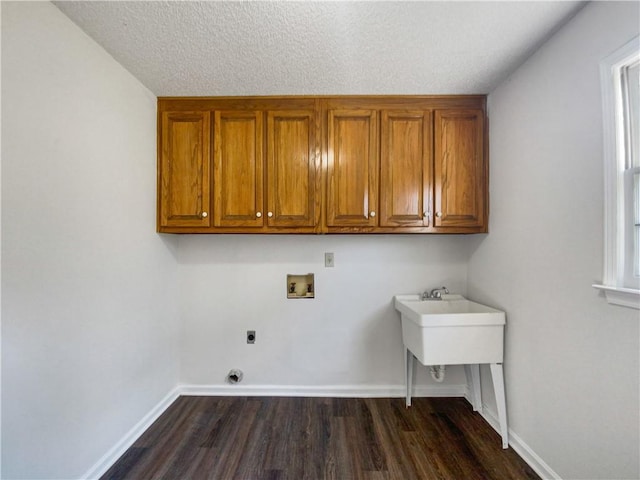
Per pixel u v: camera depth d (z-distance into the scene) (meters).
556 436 1.34
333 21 1.26
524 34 1.35
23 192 1.06
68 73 1.24
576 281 1.24
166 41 1.39
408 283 2.23
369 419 1.90
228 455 1.57
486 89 1.84
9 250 1.01
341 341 2.23
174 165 1.93
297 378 2.23
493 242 1.85
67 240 1.24
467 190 1.91
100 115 1.43
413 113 1.91
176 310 2.22
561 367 1.32
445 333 1.67
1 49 0.99
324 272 2.24
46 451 1.14
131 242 1.67
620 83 1.09
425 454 1.58
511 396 1.65
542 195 1.44
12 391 1.02
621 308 1.06
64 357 1.23
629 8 1.03
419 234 2.17
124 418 1.61
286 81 1.75
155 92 1.87
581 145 1.22
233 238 2.25
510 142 1.68
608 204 1.11
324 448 1.63
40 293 1.12
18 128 1.04
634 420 1.01
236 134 1.92
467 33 1.34
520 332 1.59
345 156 1.91
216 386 2.23
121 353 1.59
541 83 1.44
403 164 1.91
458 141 1.91
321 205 1.91
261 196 1.91
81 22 1.27
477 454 1.58
